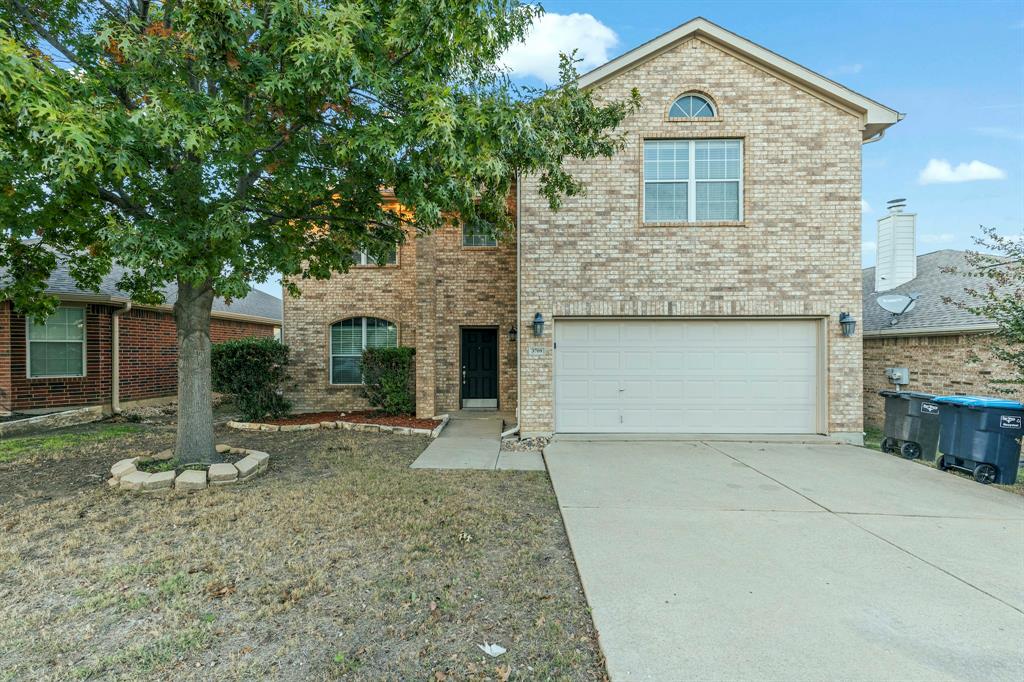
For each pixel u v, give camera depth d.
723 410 8.70
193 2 4.27
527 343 8.63
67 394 10.72
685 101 8.62
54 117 3.65
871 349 10.44
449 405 11.43
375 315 11.68
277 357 10.32
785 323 8.66
